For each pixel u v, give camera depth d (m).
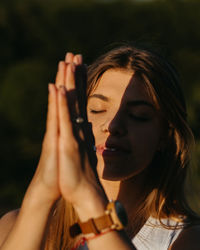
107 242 1.44
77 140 1.45
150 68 2.02
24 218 1.51
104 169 1.92
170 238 2.04
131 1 21.25
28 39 22.47
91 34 21.61
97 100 1.98
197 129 17.69
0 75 21.64
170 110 2.07
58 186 1.48
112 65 2.01
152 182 2.12
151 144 2.00
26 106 19.80
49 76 20.31
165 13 20.23
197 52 19.78
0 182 19.25
